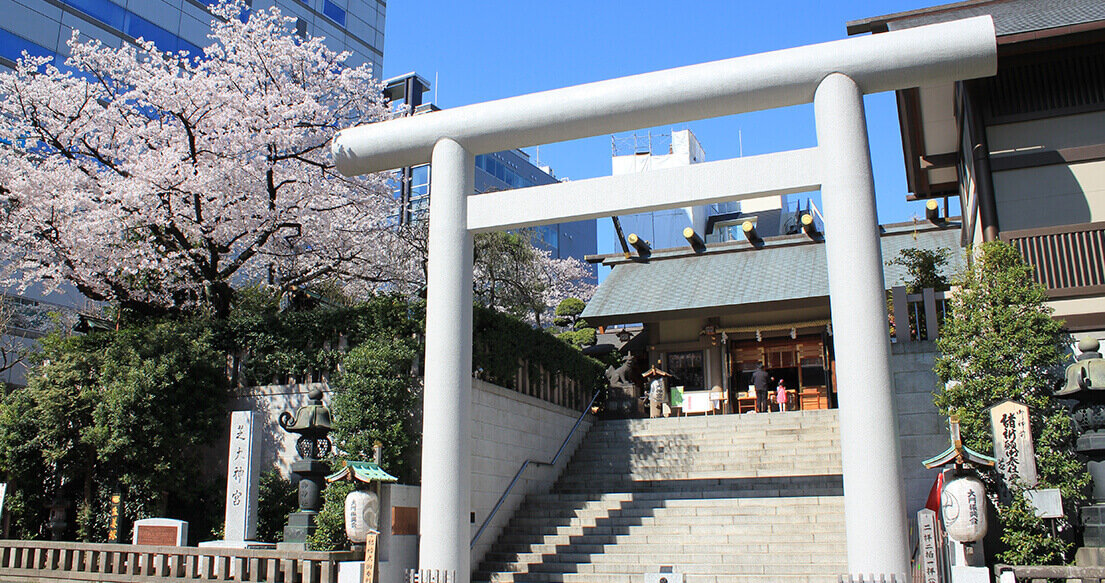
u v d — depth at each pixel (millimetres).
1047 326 10516
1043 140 12727
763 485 14711
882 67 10945
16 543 12195
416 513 12320
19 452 13586
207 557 10977
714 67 11539
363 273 19062
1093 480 9625
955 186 17641
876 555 9344
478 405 13969
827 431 15859
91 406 13766
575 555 12828
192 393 14258
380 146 13078
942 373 11070
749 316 21812
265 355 15281
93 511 13859
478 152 12961
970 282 11219
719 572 11703
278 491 13602
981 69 10891
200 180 15055
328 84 17891
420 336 13883
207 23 37750
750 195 11188
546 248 52094
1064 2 13523
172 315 17109
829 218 10617
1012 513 9602
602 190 11844
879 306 10102
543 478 15984
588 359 19547
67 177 15602
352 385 12773
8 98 16484
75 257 15578
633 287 22438
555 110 12141
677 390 20984
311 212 16922
